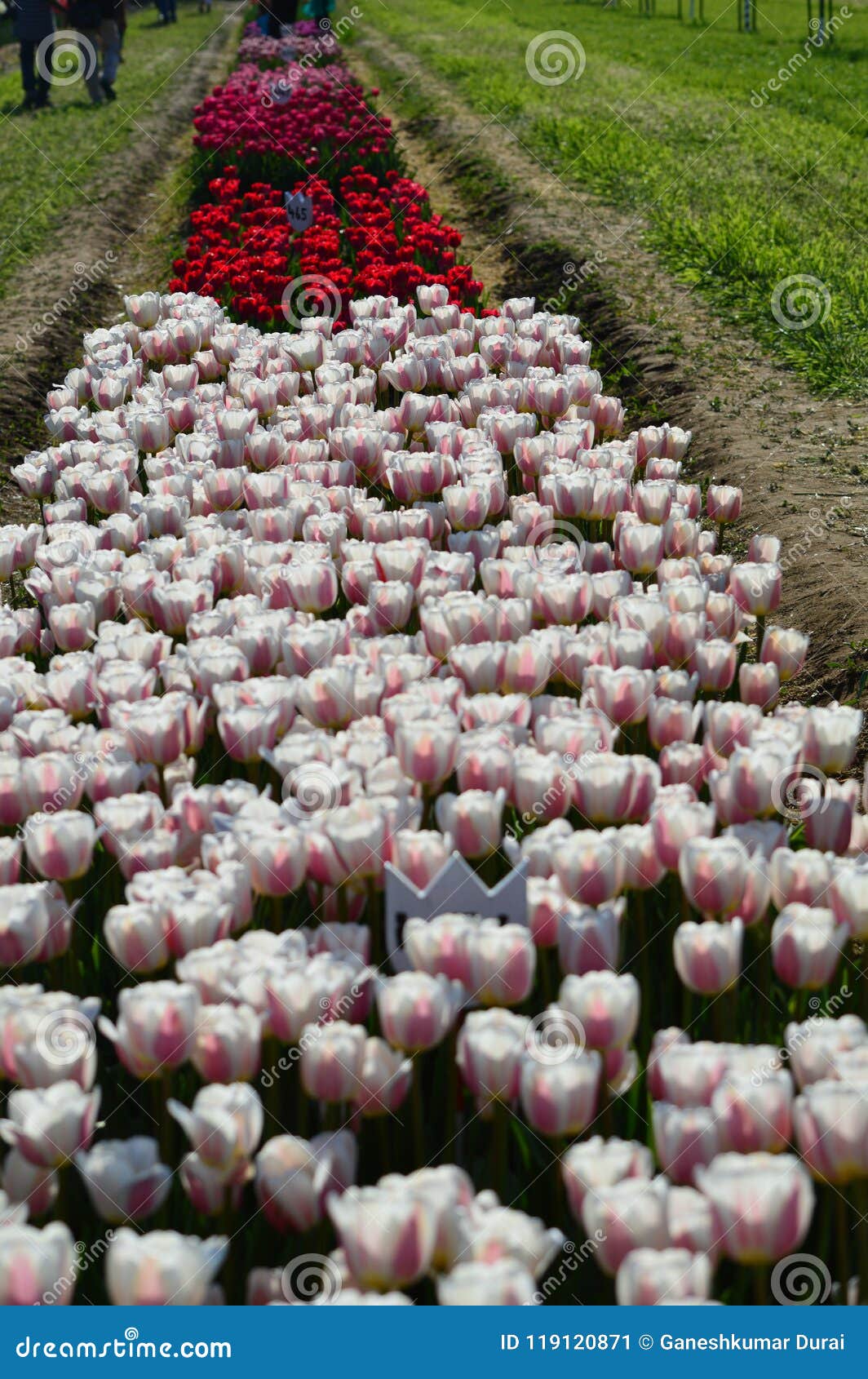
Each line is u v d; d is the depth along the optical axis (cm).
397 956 284
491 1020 244
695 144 1908
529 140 1956
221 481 556
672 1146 230
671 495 516
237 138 1555
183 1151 293
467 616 400
